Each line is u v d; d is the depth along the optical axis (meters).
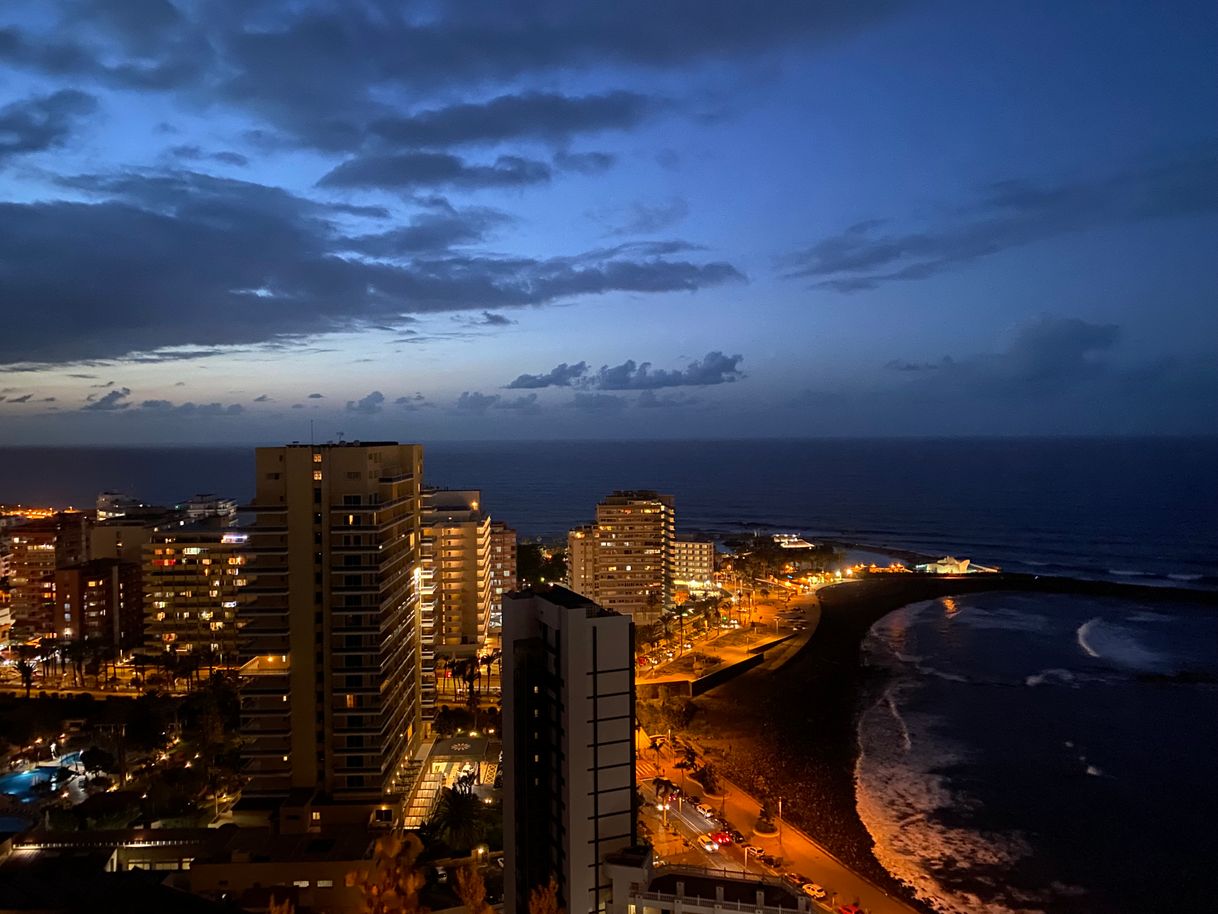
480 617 191.38
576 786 68.88
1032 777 138.88
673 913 61.81
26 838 90.25
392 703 109.12
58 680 179.12
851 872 100.38
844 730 163.38
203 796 114.06
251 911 77.00
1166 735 161.00
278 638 103.06
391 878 56.03
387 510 107.94
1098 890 100.94
